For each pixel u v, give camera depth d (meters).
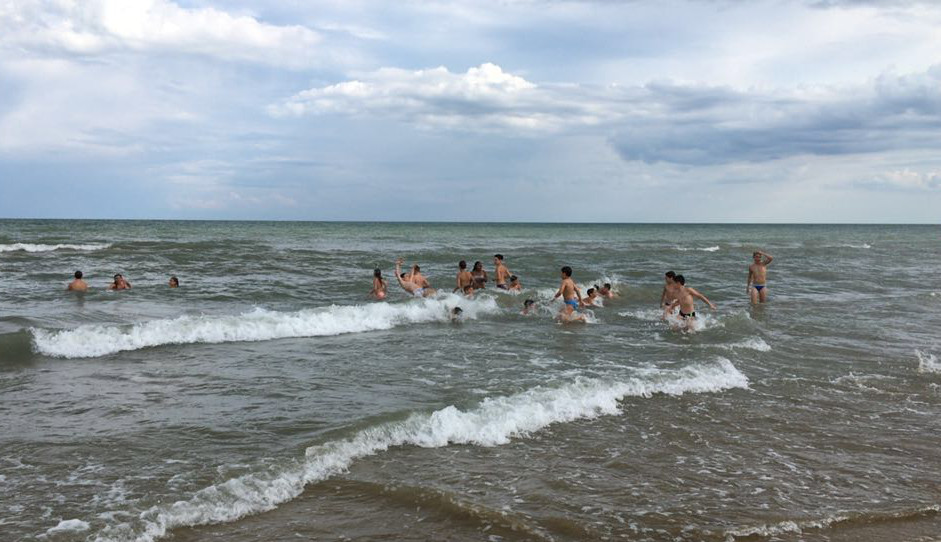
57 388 8.20
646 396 8.35
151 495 5.11
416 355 10.70
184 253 30.52
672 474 5.86
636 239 65.12
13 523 4.60
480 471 5.83
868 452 6.52
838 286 22.62
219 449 6.12
